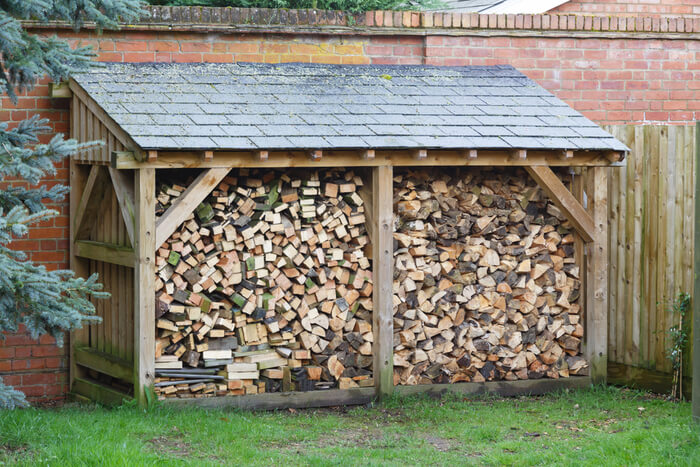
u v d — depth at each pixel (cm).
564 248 949
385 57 1038
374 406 855
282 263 852
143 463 593
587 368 943
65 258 926
